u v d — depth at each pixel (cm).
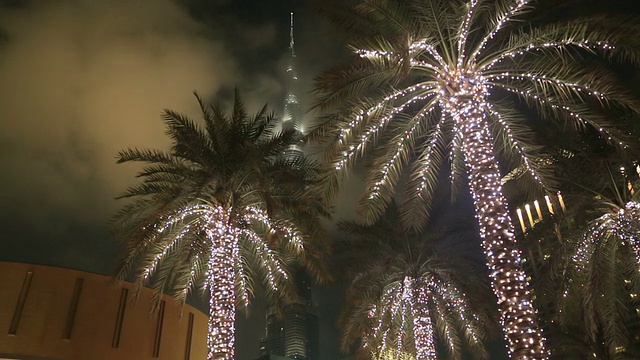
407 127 1639
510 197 2152
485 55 1555
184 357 3331
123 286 3114
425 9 1436
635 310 2555
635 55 1309
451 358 2841
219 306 1866
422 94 1538
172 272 2253
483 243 1316
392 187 1634
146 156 2016
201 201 2061
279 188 2020
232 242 1956
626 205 2092
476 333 2788
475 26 1548
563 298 2230
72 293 2895
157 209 1897
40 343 2686
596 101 1650
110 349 2897
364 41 1398
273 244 2084
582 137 2036
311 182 2009
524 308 1207
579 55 1439
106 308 2980
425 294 2656
